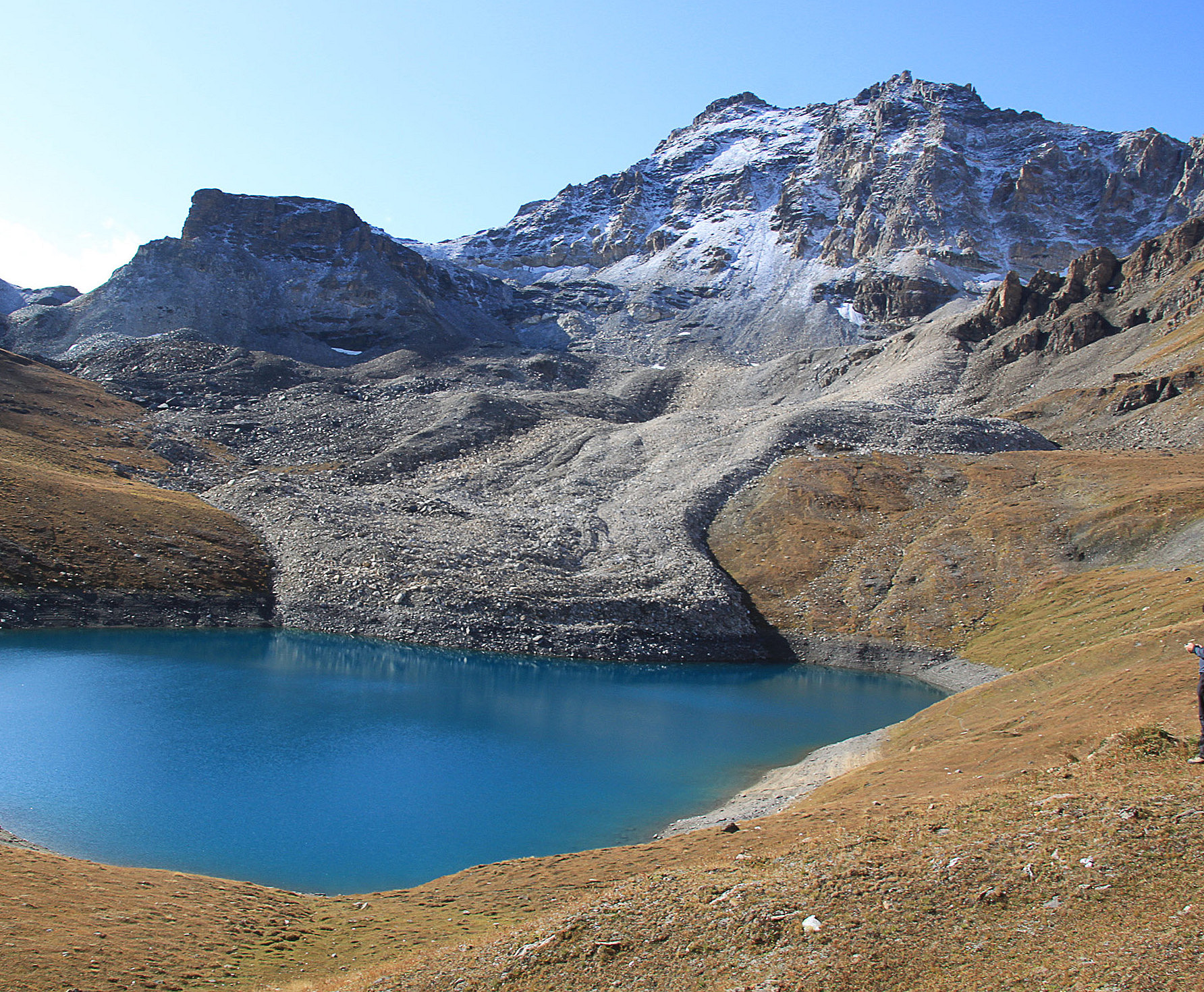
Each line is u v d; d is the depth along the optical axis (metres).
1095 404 198.25
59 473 155.75
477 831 56.75
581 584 132.50
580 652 119.56
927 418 196.50
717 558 149.00
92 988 26.97
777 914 22.75
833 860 25.89
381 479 198.88
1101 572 116.69
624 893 27.62
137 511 145.12
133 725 76.56
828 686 108.69
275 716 82.19
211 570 134.38
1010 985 17.23
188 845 52.22
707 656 122.44
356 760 70.81
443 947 30.75
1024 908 20.08
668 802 63.69
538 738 80.25
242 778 64.81
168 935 32.94
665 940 23.41
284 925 36.88
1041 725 52.62
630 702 96.50
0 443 164.38
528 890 41.84
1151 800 23.17
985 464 162.25
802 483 163.38
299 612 128.50
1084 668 63.62
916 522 147.50
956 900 21.19
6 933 29.98
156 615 120.88
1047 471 155.88
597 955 23.58
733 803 62.50
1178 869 19.66
